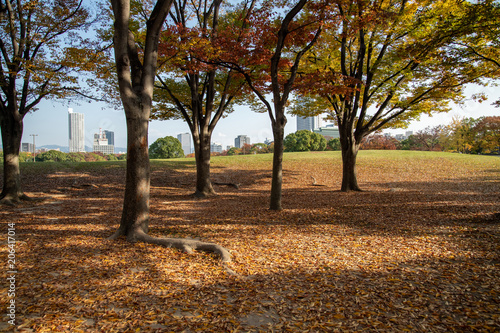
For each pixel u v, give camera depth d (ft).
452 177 67.56
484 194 45.50
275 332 10.84
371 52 48.75
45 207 41.63
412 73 42.34
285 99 36.76
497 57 35.35
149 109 23.27
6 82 40.93
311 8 35.60
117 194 55.21
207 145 51.93
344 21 39.11
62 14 42.55
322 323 11.36
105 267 17.22
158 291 14.17
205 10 46.52
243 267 17.62
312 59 50.01
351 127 52.49
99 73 41.32
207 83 52.42
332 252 20.54
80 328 10.93
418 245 21.52
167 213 36.52
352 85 46.06
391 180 68.23
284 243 22.86
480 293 13.70
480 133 146.00
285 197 49.96
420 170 75.92
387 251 20.49
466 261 17.99
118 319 11.56
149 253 19.77
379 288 14.49
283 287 14.78
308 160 92.12
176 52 36.94
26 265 17.37
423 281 15.23
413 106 48.24
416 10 42.75
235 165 86.74
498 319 11.40
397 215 31.89
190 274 16.47
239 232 26.37
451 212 31.71
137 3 43.27
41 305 12.52
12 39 40.37
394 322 11.45
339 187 62.85
